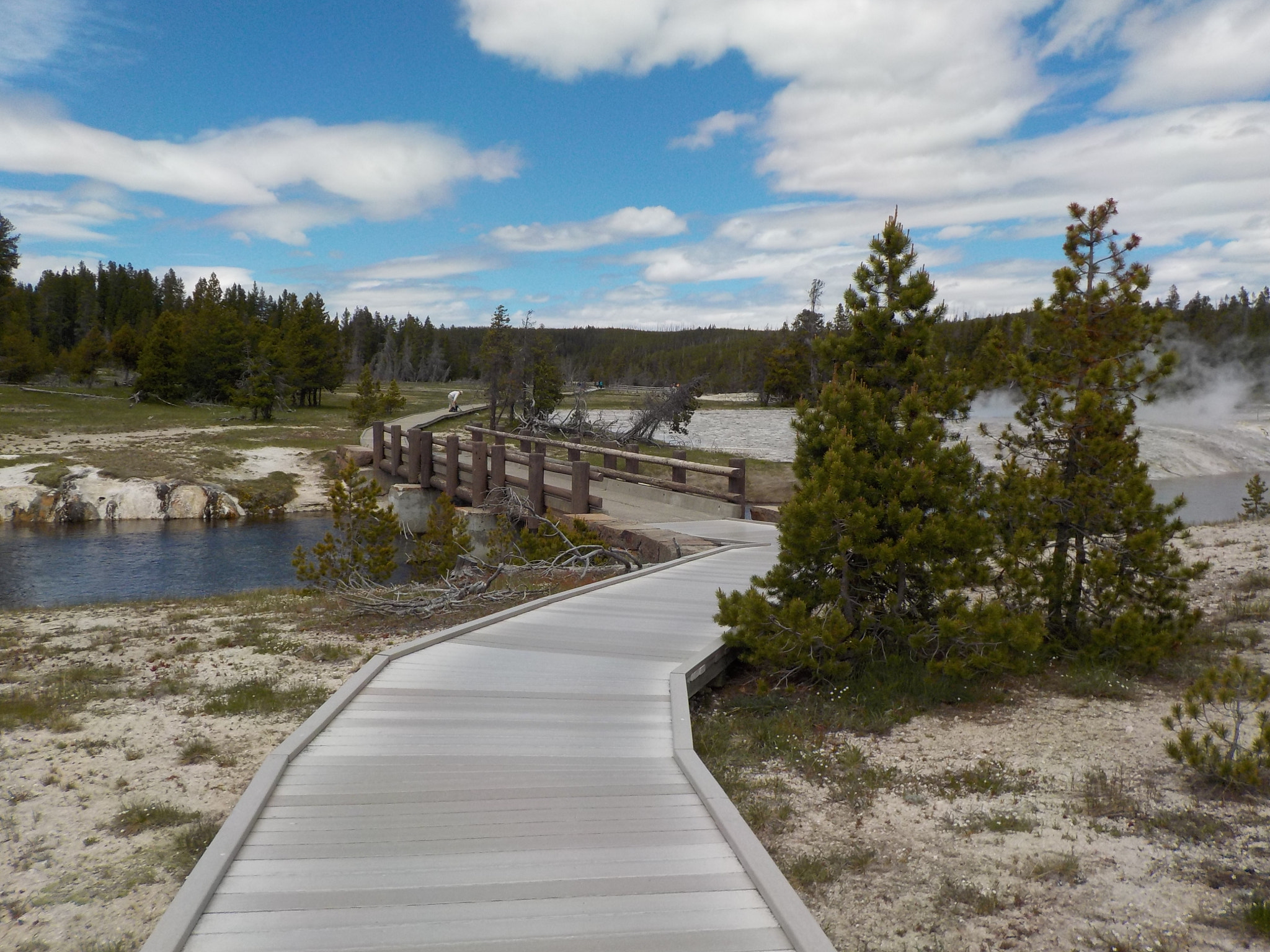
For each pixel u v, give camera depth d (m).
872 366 8.29
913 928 3.78
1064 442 8.36
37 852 4.57
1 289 56.66
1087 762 5.60
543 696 6.22
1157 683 7.29
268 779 4.55
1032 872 4.19
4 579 18.09
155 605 13.25
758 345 90.81
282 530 25.78
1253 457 41.28
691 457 33.25
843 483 7.41
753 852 3.80
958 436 7.84
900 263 7.98
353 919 3.32
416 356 124.75
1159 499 29.59
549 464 18.20
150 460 32.59
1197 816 4.67
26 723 6.70
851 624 7.39
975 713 6.77
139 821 4.92
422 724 5.61
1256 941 3.51
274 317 83.19
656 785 4.68
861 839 4.65
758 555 12.41
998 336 8.77
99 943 3.71
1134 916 3.77
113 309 111.19
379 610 10.90
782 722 6.59
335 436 44.06
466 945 3.17
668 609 9.10
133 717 6.82
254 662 8.58
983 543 7.32
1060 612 8.27
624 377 124.44
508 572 13.52
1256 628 8.51
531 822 4.20
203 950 3.11
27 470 29.17
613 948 3.18
